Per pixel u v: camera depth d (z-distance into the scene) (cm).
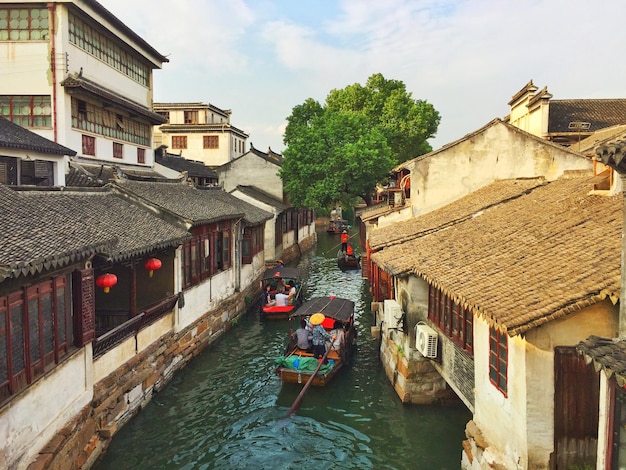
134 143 2542
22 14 1877
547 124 2844
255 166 3628
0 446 692
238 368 1536
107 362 1061
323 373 1356
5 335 715
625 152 510
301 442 1109
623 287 553
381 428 1155
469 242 1112
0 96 1894
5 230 795
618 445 496
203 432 1147
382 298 1633
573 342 666
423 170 1770
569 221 964
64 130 1891
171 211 1494
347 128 3123
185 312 1534
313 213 4750
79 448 915
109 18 2122
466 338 922
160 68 2758
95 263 1195
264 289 2250
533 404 674
